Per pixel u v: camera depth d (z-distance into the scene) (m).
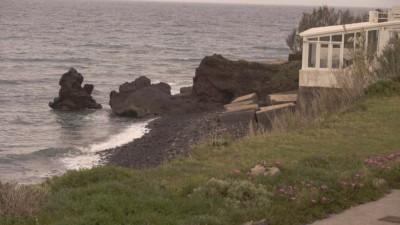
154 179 10.98
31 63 72.25
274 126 19.12
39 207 8.39
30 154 26.77
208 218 8.12
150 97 37.41
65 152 27.05
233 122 29.16
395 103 19.47
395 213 8.80
